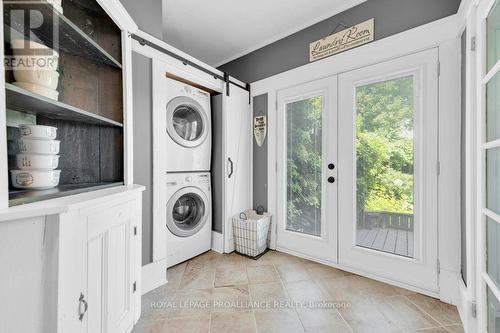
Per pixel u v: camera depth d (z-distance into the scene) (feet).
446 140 4.74
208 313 4.39
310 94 6.98
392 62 5.46
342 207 6.30
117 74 4.02
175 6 6.40
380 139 5.75
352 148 6.10
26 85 2.49
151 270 5.29
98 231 2.66
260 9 6.52
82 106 3.72
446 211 4.74
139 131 5.17
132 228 3.54
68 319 2.13
